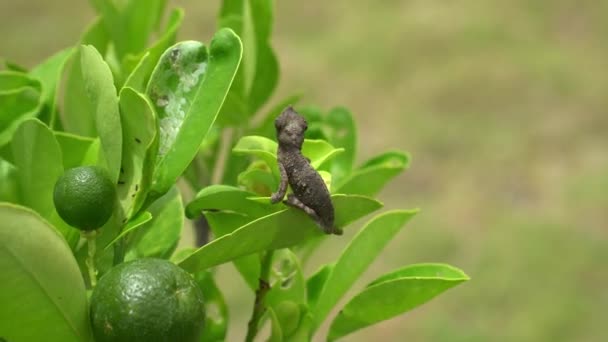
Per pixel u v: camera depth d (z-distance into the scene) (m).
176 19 0.60
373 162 0.61
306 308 0.56
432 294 0.55
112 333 0.47
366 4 2.88
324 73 2.51
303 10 2.85
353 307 0.56
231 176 0.61
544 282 1.76
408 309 0.55
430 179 2.11
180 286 0.48
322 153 0.53
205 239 0.63
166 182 0.51
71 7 2.78
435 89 2.43
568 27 2.69
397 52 2.60
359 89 2.44
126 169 0.51
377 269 1.80
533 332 1.66
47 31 2.66
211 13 2.78
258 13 0.61
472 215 1.96
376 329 1.70
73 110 0.59
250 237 0.51
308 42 2.68
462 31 2.69
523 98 2.37
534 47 2.58
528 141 2.21
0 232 0.46
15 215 0.46
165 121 0.51
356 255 0.56
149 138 0.50
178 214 0.54
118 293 0.47
